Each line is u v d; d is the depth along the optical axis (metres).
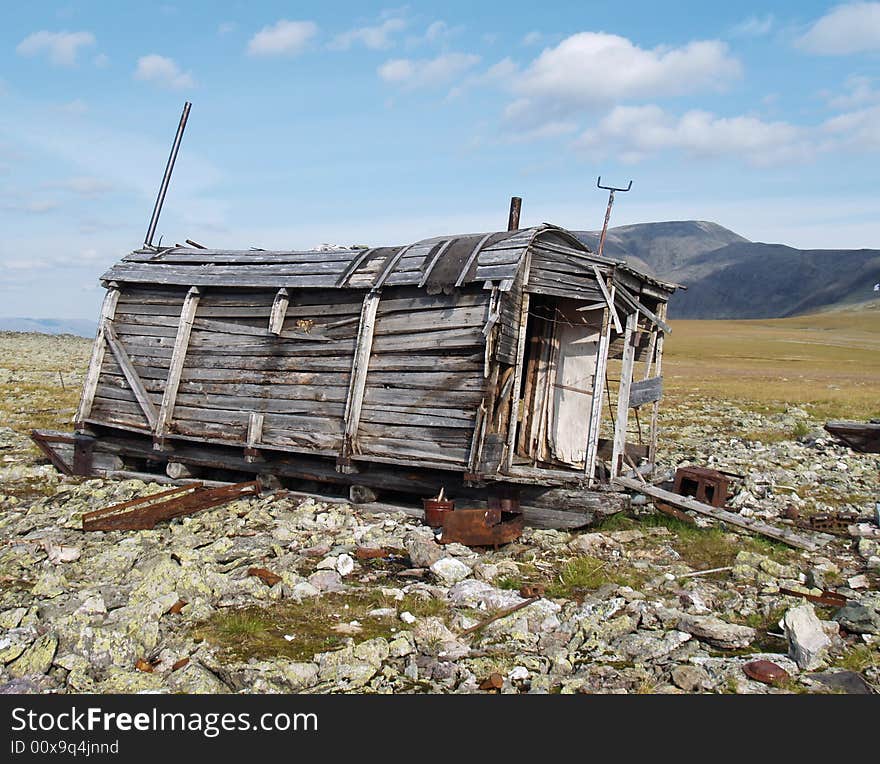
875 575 10.52
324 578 9.44
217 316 15.05
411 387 12.70
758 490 15.84
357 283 13.39
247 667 6.91
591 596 9.16
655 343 16.19
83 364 45.19
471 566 10.25
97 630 7.45
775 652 7.81
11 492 14.43
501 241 12.55
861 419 30.05
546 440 14.30
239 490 13.40
